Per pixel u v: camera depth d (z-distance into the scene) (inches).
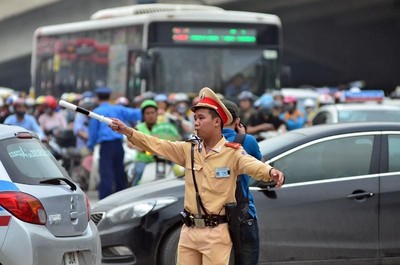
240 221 544.7
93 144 1229.7
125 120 1235.2
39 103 1627.7
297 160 773.9
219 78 1766.7
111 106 1227.9
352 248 769.6
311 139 780.6
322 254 765.3
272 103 1337.4
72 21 4092.0
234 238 546.9
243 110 1362.0
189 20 1769.2
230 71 1770.4
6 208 587.8
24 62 4633.4
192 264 550.3
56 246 601.3
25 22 4293.8
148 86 1742.1
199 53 1766.7
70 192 626.8
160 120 1316.4
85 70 2007.9
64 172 644.7
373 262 774.5
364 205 771.4
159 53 1753.2
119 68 1863.9
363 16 4682.6
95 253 639.8
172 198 757.9
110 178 1228.5
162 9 1982.0
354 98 1576.0
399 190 775.7
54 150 1519.4
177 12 1774.1
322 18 4768.7
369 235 772.0
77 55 2052.2
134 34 1818.4
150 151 550.6
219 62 1770.4
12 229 586.2
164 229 750.5
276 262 756.6
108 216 771.4
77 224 626.5
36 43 2267.5
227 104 596.4
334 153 780.0
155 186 789.2
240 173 542.3
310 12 4466.0
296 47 5034.5
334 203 767.1
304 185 767.1
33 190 600.7
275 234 755.4
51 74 2174.0
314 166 775.1
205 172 542.6
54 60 2161.7
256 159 543.5
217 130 543.5
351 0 4315.9
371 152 784.3
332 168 776.9
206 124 540.4
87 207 647.8
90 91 1974.7
